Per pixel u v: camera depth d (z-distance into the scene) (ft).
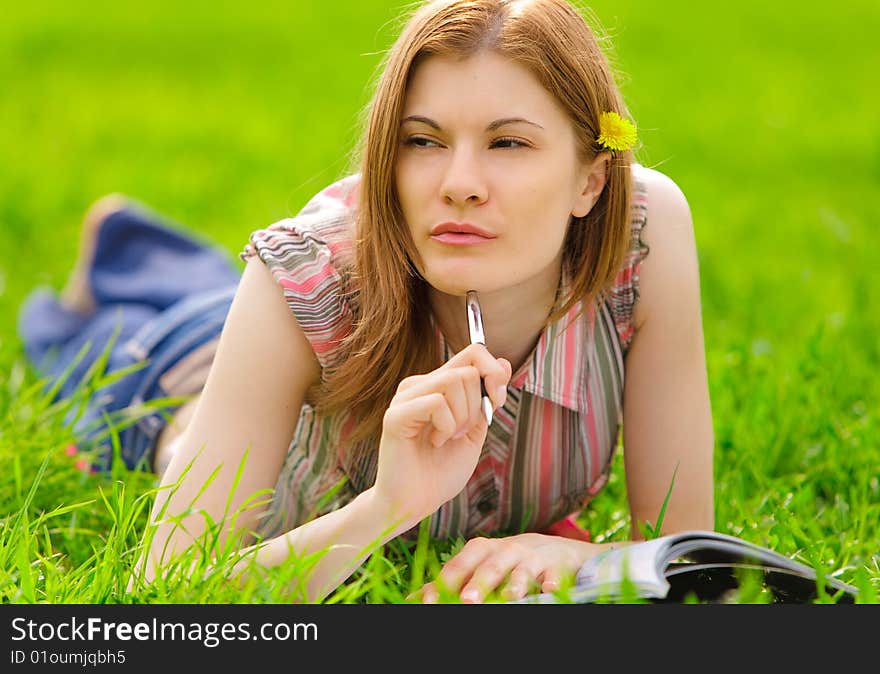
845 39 106.52
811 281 45.62
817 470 27.14
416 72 18.97
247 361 20.93
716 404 30.09
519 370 21.57
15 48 99.35
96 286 36.17
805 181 64.80
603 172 20.31
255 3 121.19
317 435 22.70
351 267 21.01
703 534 18.76
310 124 76.33
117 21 111.55
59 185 60.08
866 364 34.42
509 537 20.52
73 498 25.54
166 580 18.76
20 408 28.48
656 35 106.52
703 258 44.93
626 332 22.20
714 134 75.00
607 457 23.41
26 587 18.92
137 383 30.89
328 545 19.20
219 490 20.51
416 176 18.98
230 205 56.80
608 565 18.13
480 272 18.79
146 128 75.61
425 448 19.10
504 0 19.36
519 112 18.63
